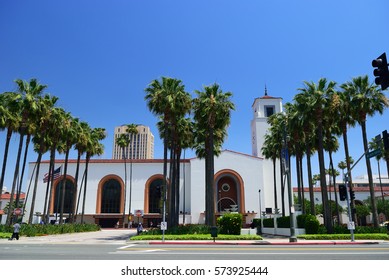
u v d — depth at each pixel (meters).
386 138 14.75
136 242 25.53
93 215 64.19
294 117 37.78
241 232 31.95
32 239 30.27
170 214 35.31
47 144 46.97
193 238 27.69
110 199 66.62
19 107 34.91
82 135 47.56
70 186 66.38
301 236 29.17
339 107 33.53
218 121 34.69
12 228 33.47
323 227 32.00
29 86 36.19
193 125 43.19
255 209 64.44
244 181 65.94
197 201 63.69
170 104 32.72
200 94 35.16
